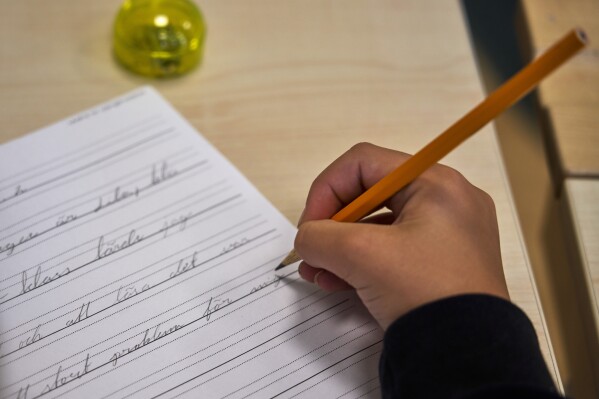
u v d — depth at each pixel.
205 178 0.59
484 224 0.49
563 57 0.39
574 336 0.76
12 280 0.52
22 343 0.48
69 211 0.56
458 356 0.41
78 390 0.47
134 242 0.54
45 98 0.63
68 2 0.69
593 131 0.64
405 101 0.67
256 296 0.52
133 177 0.58
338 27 0.72
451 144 0.45
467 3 1.27
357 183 0.53
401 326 0.43
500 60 1.20
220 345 0.49
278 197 0.59
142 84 0.65
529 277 0.56
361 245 0.45
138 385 0.47
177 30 0.64
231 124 0.63
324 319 0.51
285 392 0.48
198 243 0.55
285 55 0.69
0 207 0.55
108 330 0.50
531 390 0.38
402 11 0.74
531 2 0.73
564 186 0.61
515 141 1.02
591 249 0.57
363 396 0.48
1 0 0.68
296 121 0.64
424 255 0.45
